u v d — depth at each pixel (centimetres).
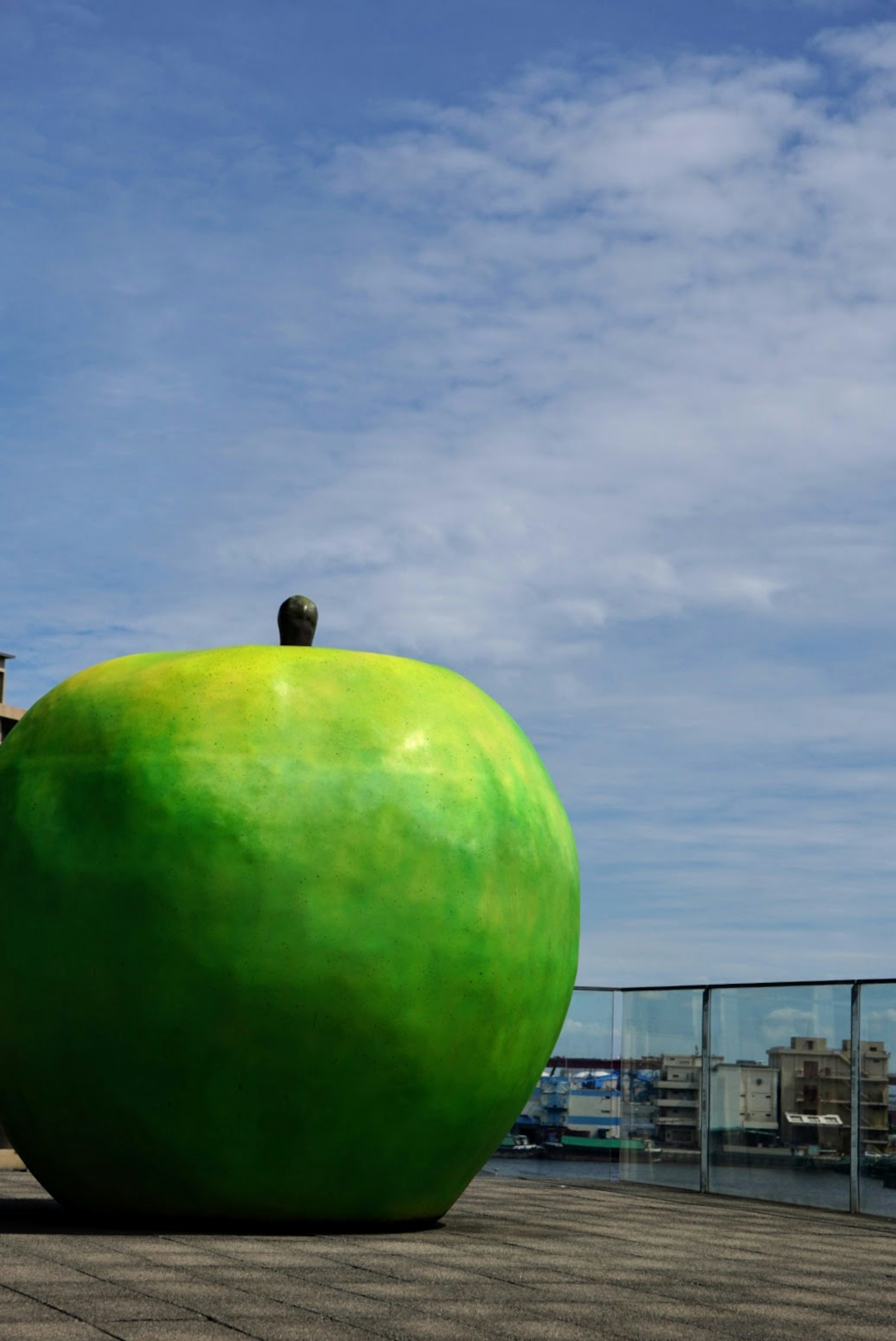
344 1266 873
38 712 1118
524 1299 781
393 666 1129
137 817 1022
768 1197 1591
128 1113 1023
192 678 1080
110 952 1010
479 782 1088
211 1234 1030
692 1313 765
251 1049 1008
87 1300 711
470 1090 1067
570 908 1161
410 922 1030
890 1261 1069
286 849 1015
